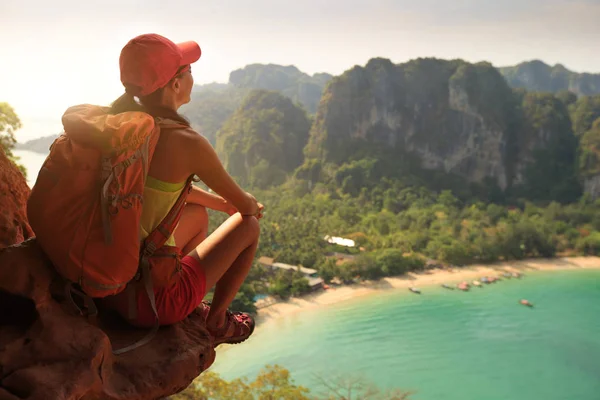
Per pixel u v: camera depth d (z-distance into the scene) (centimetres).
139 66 292
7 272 280
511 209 16825
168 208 311
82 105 288
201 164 312
